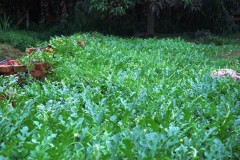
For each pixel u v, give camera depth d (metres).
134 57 6.80
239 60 7.98
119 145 2.80
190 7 12.69
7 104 3.74
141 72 5.48
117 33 13.49
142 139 2.92
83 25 13.43
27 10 15.42
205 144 3.12
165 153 2.81
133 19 14.20
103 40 8.96
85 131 3.06
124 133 3.08
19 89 4.46
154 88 4.67
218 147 2.98
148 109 3.86
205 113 3.88
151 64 6.38
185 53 8.36
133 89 4.61
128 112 3.62
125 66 6.11
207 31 12.94
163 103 4.04
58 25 13.80
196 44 10.55
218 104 4.30
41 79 5.38
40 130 2.98
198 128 3.41
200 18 13.87
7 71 5.10
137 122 3.40
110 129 3.27
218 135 3.36
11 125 3.27
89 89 4.62
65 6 14.98
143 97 4.23
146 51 8.27
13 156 2.71
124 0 11.62
